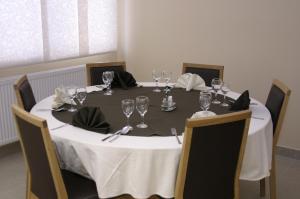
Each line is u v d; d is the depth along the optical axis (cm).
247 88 376
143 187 177
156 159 175
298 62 341
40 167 184
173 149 174
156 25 424
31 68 362
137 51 448
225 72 386
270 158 220
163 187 178
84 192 189
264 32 354
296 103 349
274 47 351
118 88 294
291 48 342
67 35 383
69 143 187
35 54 354
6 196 277
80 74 395
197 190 179
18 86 243
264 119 219
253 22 358
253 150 198
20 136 190
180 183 172
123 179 180
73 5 384
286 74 350
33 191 204
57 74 369
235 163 186
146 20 430
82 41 404
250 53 366
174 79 425
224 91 261
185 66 338
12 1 326
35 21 347
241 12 363
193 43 401
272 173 254
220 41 382
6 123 332
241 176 201
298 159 356
